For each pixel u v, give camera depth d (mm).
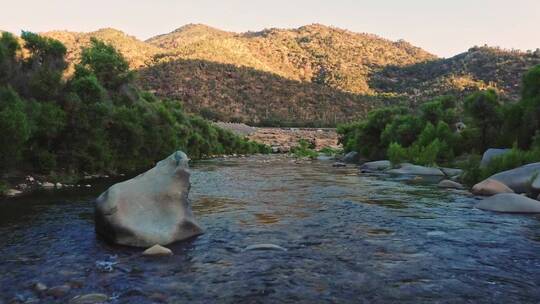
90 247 12031
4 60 28062
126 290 8812
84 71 35750
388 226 15023
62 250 11727
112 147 37156
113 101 46562
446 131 44469
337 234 13766
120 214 12484
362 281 9438
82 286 9023
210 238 13109
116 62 49750
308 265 10555
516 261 10969
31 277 9539
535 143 32156
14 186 23516
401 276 9773
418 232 14094
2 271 9938
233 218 16250
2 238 12992
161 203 13242
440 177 33156
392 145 42031
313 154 77812
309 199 21234
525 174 22578
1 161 23156
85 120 30891
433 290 8930
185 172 14008
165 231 12586
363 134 60281
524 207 17625
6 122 21969
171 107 76125
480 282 9430
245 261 10844
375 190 24844
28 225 14797
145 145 43500
